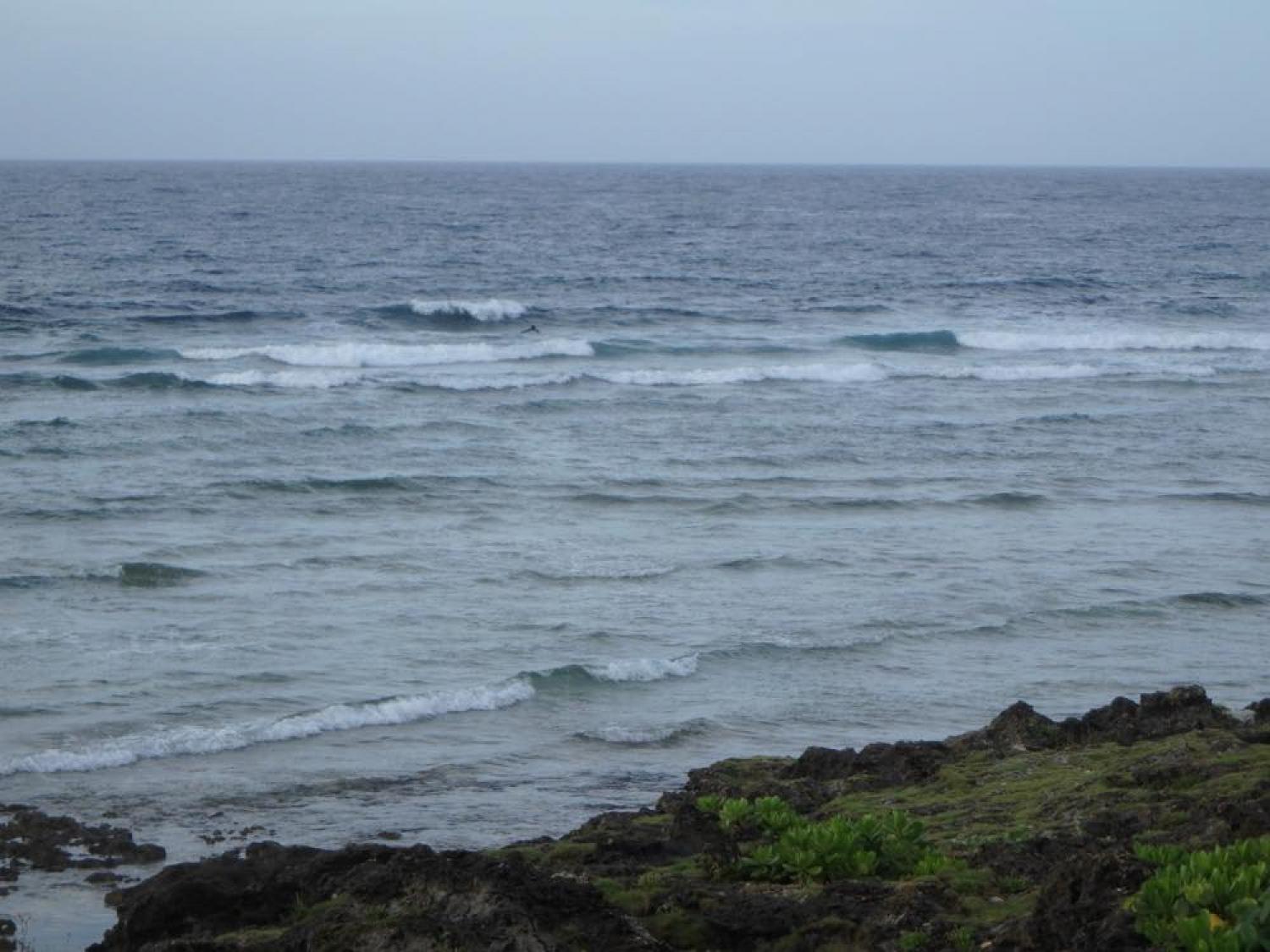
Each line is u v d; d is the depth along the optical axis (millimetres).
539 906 10102
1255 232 148875
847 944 10188
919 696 22812
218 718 20797
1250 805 11719
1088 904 9766
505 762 19688
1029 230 146375
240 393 47906
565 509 34656
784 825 12969
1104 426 46719
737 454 41219
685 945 10328
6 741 19500
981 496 36906
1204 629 26844
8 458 37375
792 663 24312
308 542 30875
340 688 22266
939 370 56375
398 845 16422
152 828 16859
